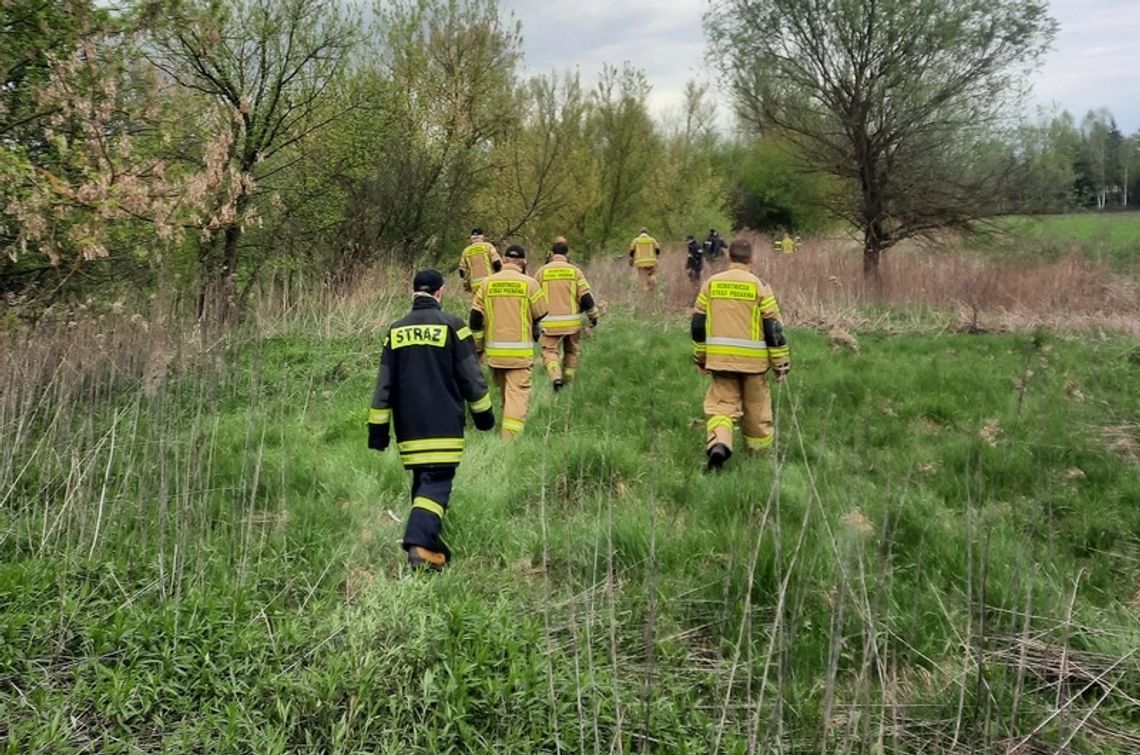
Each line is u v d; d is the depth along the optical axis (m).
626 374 8.88
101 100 8.04
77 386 5.83
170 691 3.11
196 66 12.30
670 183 32.97
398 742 2.88
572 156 23.72
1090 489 5.34
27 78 8.31
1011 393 7.62
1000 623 3.64
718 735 2.78
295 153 14.44
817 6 16.16
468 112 19.20
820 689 3.25
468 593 3.78
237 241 12.73
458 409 4.52
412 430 4.45
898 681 3.31
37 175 7.28
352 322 11.45
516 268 7.09
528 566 4.36
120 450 5.11
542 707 3.01
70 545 4.21
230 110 12.10
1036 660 3.35
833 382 8.04
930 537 4.38
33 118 8.05
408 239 17.23
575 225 27.91
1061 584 3.92
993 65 15.77
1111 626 3.61
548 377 9.04
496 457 6.05
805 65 16.92
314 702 2.99
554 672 3.22
